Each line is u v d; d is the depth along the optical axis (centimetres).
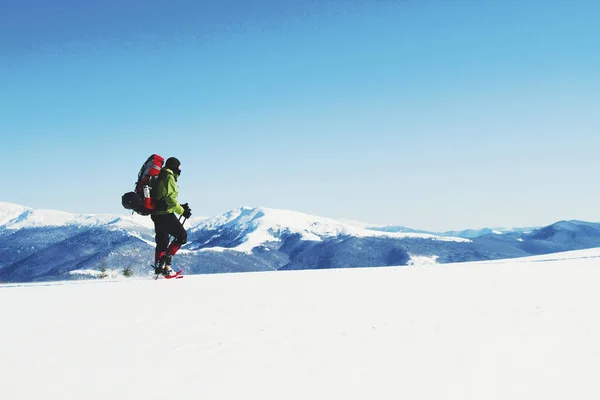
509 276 584
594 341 279
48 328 337
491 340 288
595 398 197
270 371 239
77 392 214
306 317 360
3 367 252
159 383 224
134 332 321
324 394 209
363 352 269
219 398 206
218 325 337
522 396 202
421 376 229
